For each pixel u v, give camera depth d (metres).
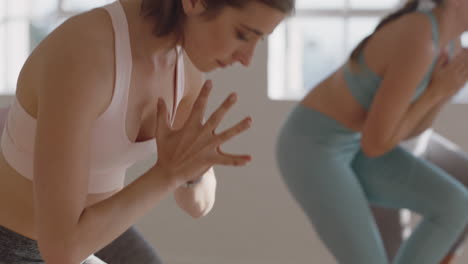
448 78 2.20
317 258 4.02
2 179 1.40
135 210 1.24
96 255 1.86
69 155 1.14
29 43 4.45
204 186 1.68
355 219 2.26
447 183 2.31
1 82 4.45
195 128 1.26
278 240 4.07
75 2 4.40
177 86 1.44
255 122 4.09
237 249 4.11
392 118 2.14
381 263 2.25
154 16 1.27
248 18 1.17
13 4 4.46
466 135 3.92
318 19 4.28
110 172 1.42
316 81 4.30
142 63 1.31
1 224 1.42
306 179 2.32
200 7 1.19
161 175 1.26
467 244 3.76
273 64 4.20
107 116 1.26
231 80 4.11
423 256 2.30
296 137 2.38
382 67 2.20
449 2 2.17
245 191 4.11
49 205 1.15
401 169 2.35
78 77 1.16
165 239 4.17
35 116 1.29
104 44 1.22
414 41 2.11
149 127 1.39
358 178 2.45
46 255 1.20
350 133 2.35
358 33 4.26
